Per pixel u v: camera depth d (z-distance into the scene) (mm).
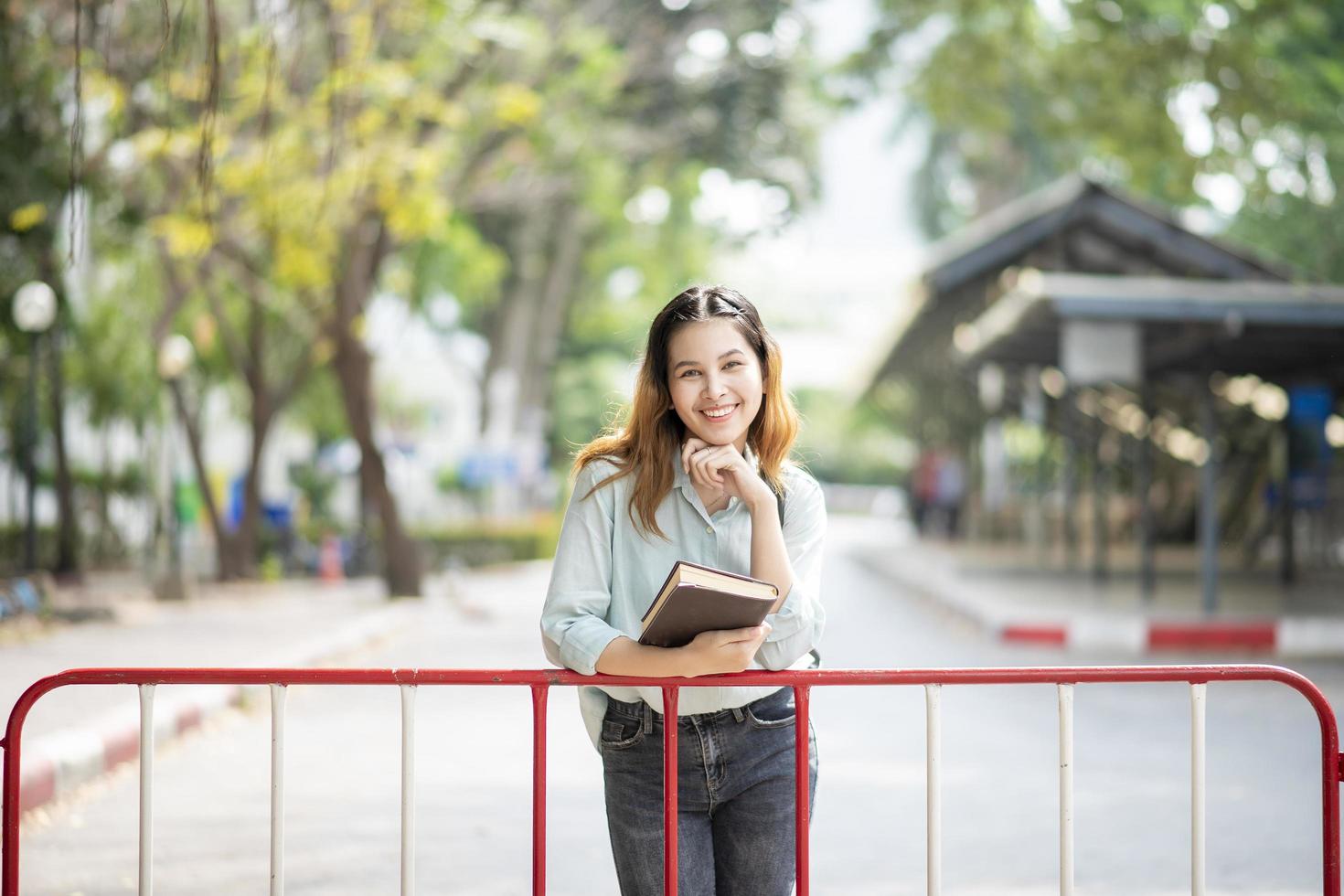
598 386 52406
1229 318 13398
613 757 3182
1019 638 14031
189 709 8938
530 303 35625
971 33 20094
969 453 37156
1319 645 13000
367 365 19453
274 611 16734
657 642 3016
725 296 3178
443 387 58938
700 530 3148
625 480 3176
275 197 15297
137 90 13430
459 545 27359
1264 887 5562
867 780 7574
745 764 3143
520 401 36156
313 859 5891
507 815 6758
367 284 19438
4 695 9289
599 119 23531
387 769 7863
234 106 16266
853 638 14453
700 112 24266
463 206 23078
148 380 26328
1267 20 16938
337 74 11812
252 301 23094
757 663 3146
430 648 13750
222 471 39938
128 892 5410
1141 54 17703
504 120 19453
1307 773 7699
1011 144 42188
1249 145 18156
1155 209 21641
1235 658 12656
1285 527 19344
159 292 25047
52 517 31297
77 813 6750
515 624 16406
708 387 3086
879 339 29469
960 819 6680
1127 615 14359
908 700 10281
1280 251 24031
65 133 13188
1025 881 5637
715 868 3225
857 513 72625
